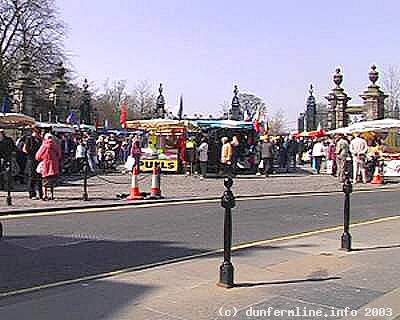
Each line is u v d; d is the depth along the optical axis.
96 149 30.48
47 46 47.84
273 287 7.62
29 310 6.54
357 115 43.19
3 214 13.85
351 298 7.15
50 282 7.82
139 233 11.66
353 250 10.21
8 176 15.31
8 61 45.72
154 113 69.25
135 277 8.11
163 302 6.90
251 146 31.11
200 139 29.34
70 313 6.45
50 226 12.26
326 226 13.05
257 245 10.64
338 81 42.84
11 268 8.59
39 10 47.56
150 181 24.44
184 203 16.84
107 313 6.46
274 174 31.19
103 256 9.50
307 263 9.09
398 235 11.86
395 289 7.59
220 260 9.27
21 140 21.28
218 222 13.27
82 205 15.37
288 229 12.55
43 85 47.53
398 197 19.69
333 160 29.81
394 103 56.38
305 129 50.53
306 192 20.91
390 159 29.08
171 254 9.76
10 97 41.91
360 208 16.45
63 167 27.23
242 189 21.55
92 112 61.44
